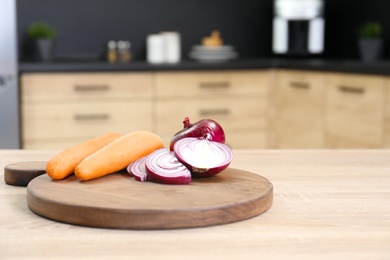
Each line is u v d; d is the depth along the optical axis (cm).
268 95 354
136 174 91
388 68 268
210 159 91
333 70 303
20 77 311
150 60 363
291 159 121
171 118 336
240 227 76
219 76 341
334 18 404
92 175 89
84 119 322
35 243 69
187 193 83
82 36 377
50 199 79
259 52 411
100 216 75
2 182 102
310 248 68
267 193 84
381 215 82
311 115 326
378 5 364
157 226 75
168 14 390
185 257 65
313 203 88
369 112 282
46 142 320
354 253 66
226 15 402
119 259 64
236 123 349
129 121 329
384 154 127
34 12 368
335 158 122
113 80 323
